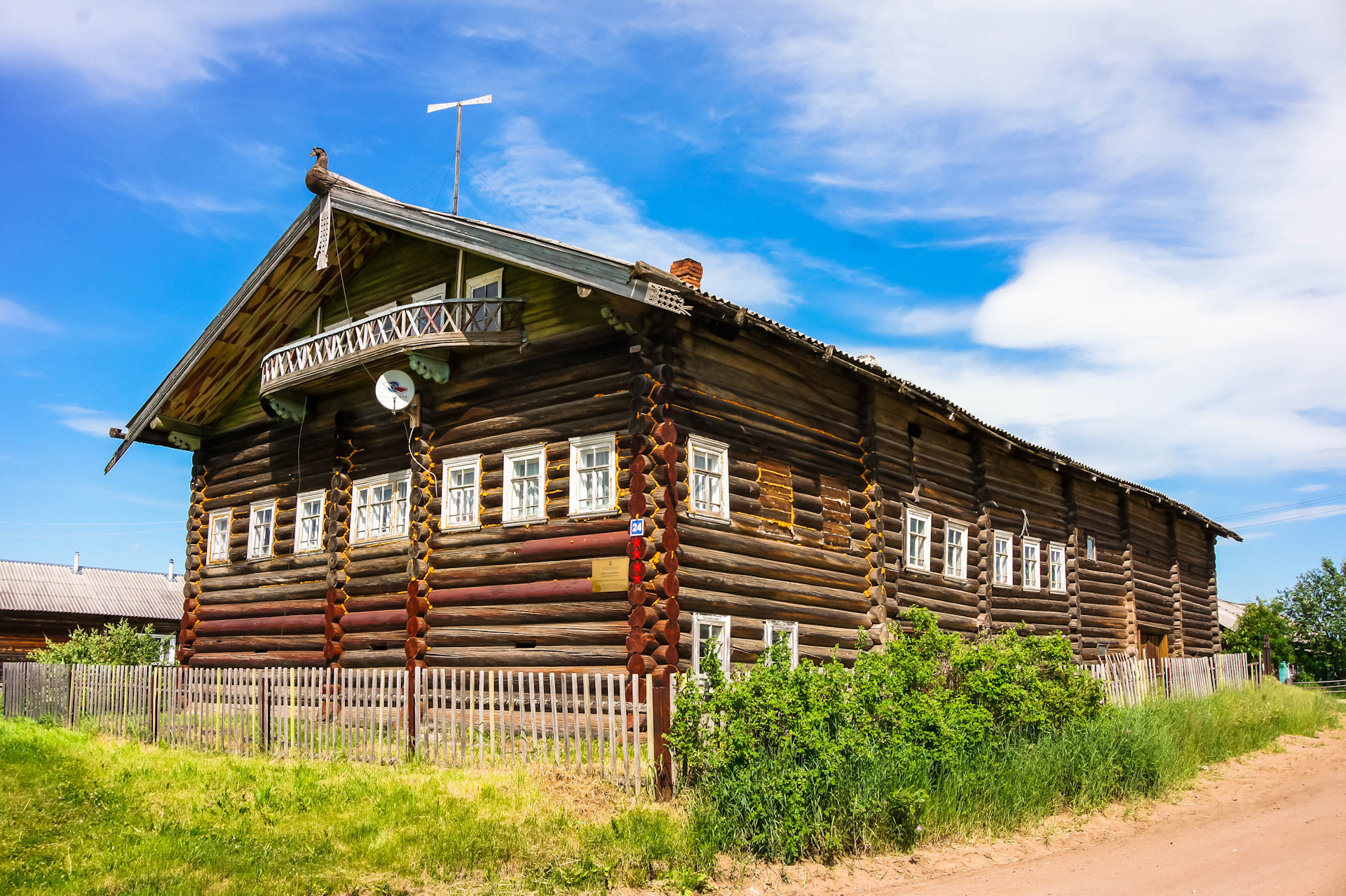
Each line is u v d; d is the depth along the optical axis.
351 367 16.27
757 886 8.35
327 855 8.46
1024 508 22.52
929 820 9.84
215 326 19.12
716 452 14.20
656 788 9.88
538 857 8.46
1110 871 8.67
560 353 14.73
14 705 19.33
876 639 16.50
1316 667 36.88
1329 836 9.72
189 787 11.13
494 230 14.46
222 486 20.81
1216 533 32.59
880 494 17.14
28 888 7.34
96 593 37.41
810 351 14.89
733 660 13.70
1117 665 17.94
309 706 13.49
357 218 17.52
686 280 15.73
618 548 13.31
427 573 15.63
